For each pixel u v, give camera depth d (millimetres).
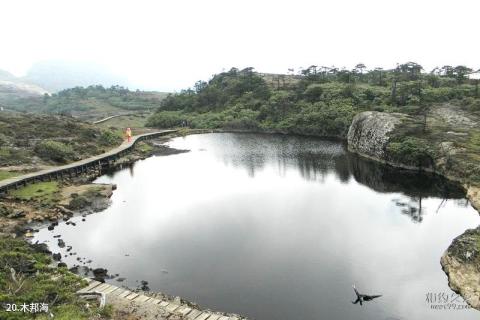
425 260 37719
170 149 108750
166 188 66188
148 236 44625
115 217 51156
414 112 98875
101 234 45219
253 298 31344
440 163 69250
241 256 39062
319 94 149875
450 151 68812
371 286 33062
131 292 29578
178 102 194375
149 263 37719
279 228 46562
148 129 151125
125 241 43125
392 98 122000
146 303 27578
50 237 44094
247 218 50312
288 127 138750
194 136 137000
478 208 51375
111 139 104500
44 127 95688
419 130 81875
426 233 44375
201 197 60344
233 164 86062
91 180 72938
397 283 33500
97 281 32031
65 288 28438
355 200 57344
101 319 24812
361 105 130750
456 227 45938
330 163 84500
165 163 89250
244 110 162125
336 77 179125
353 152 96625
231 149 106625
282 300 31047
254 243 42250
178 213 52750
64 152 79875
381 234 44281
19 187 59188
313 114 135125
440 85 134250
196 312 27000
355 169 78000
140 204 56906
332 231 45375
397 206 54062
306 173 75688
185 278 34656
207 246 41594
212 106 182000
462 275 32500
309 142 116875
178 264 37438
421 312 29125
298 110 146125
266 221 49031
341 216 50500
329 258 38406
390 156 80125
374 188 63594
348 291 32375
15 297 25578
